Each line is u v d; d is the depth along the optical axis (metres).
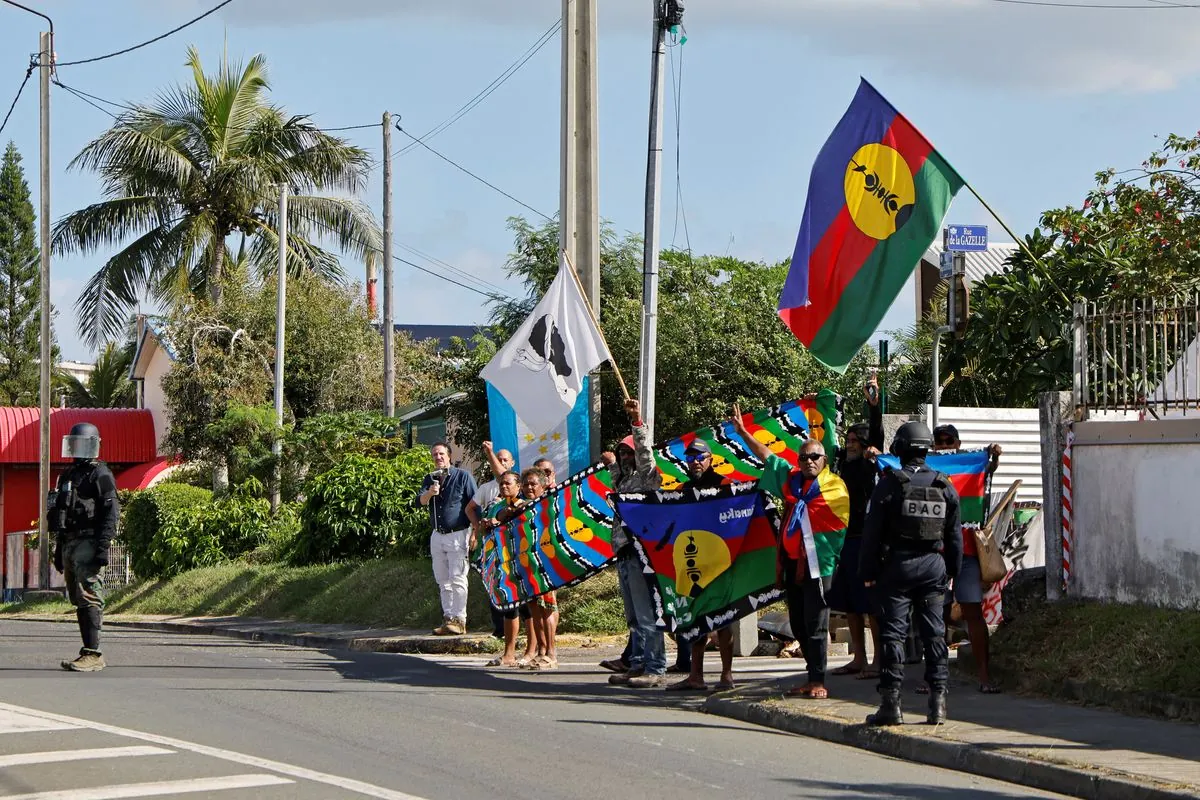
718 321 19.58
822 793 7.23
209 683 11.12
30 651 14.40
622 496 11.19
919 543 9.02
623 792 7.07
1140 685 9.51
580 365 13.74
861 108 12.27
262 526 24.19
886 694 9.00
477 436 23.09
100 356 49.19
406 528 20.28
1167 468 10.55
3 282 60.09
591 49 16.42
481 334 24.11
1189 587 10.34
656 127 14.83
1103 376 11.20
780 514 10.78
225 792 6.79
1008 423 16.89
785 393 19.45
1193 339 10.99
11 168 60.28
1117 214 20.73
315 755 7.86
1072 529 11.40
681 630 11.10
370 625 17.64
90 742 8.10
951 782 7.77
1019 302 20.94
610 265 22.69
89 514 12.18
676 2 14.62
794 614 10.52
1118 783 7.30
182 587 22.47
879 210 12.14
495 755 8.01
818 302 12.36
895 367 22.03
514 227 23.41
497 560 13.19
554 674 12.56
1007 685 10.55
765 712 9.73
